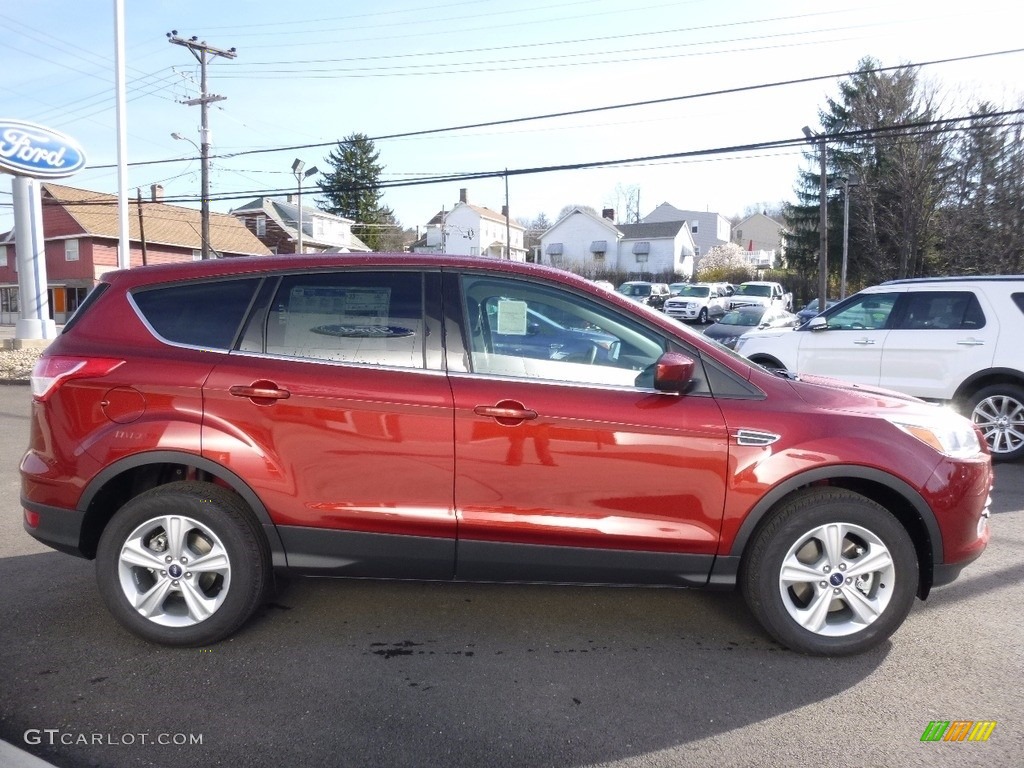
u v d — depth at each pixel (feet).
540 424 11.84
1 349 68.03
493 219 236.84
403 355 12.26
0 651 12.28
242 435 12.00
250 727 10.21
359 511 12.03
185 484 12.27
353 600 14.40
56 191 139.85
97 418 12.17
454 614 13.84
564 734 10.10
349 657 12.18
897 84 103.65
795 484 11.84
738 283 184.34
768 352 30.99
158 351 12.37
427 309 12.44
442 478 11.98
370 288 12.58
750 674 11.69
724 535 11.94
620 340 12.42
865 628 12.05
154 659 12.05
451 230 226.38
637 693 11.12
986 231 92.43
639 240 213.46
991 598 14.65
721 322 75.82
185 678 11.47
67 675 11.53
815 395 12.45
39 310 70.33
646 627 13.35
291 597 14.52
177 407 12.07
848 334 29.14
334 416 11.96
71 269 140.05
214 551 12.15
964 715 10.57
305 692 11.10
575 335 12.42
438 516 12.01
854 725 10.32
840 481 12.59
